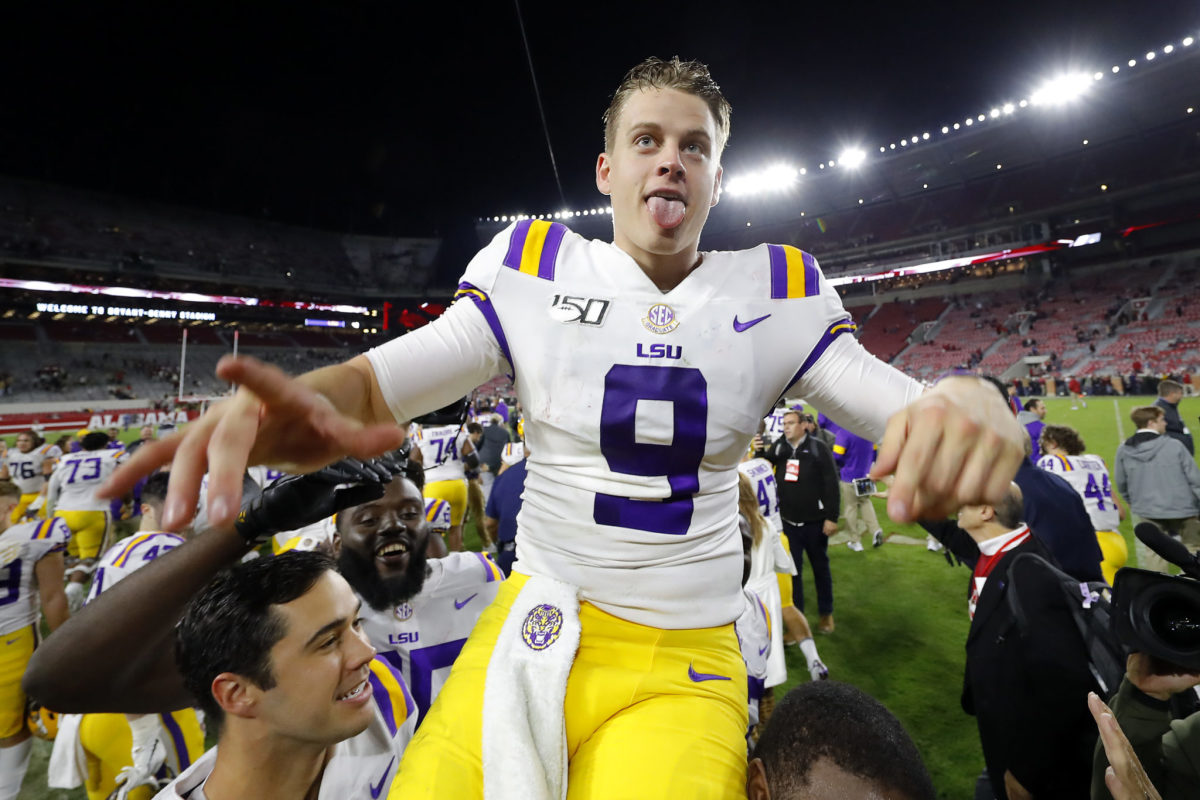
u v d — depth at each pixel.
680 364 1.24
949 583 5.98
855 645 4.69
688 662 1.20
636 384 1.23
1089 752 1.89
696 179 1.29
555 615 1.19
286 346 42.97
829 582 5.00
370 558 2.25
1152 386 21.53
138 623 1.29
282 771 1.46
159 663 1.45
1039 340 29.27
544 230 1.38
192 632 1.37
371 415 1.13
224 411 0.77
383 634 2.30
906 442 0.87
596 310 1.26
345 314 47.25
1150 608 1.50
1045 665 1.98
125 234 39.06
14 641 3.18
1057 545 3.20
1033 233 33.44
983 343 31.28
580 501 1.24
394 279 49.72
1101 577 3.20
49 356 32.09
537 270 1.31
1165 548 1.62
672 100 1.31
